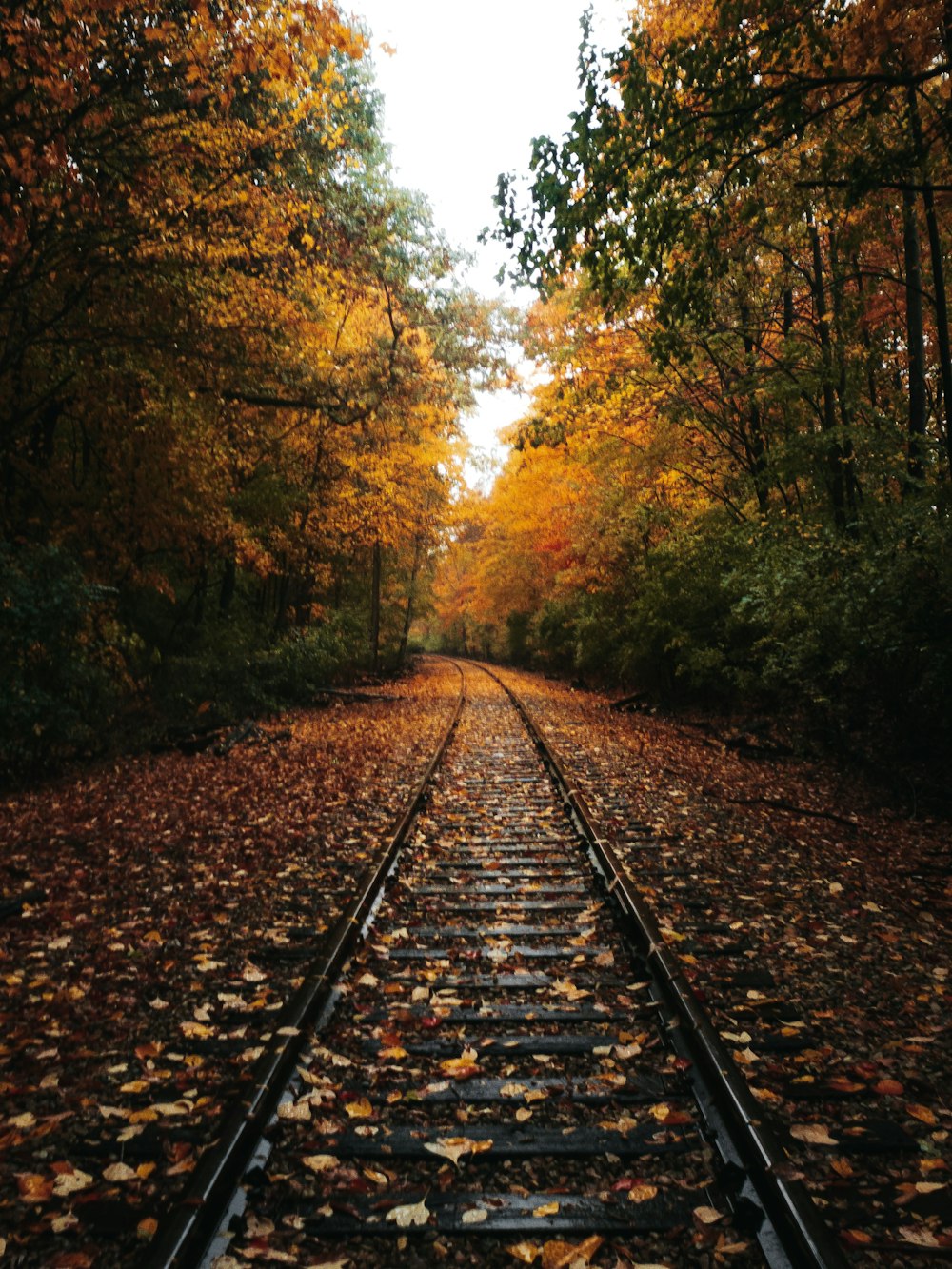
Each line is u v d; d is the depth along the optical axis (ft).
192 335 44.70
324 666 75.25
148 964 16.31
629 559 70.90
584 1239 8.32
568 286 52.70
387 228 52.01
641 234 25.14
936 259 30.12
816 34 21.59
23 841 26.16
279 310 47.57
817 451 39.63
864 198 30.27
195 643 66.39
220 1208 8.39
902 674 31.32
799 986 14.71
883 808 29.81
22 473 46.73
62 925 18.67
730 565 50.19
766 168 33.88
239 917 19.11
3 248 35.14
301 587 91.35
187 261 41.75
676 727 56.39
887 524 30.22
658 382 53.11
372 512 78.43
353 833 27.09
